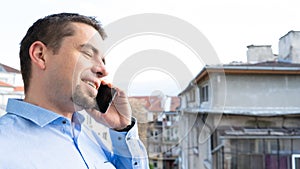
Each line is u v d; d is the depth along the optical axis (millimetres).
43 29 805
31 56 815
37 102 836
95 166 915
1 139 767
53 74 802
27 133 799
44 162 781
